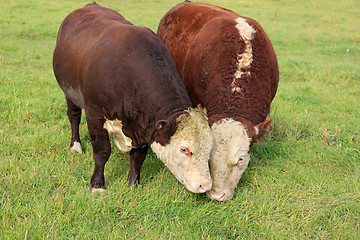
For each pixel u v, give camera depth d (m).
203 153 3.20
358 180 4.41
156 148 3.49
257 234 3.57
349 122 6.10
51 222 3.44
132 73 3.60
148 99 3.53
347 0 30.64
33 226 3.31
